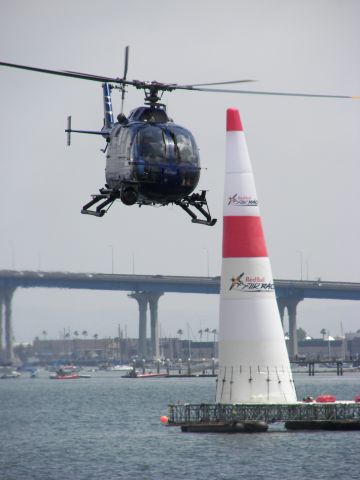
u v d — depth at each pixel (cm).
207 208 13762
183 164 13525
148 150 13400
